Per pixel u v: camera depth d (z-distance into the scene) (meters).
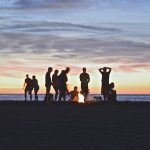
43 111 28.78
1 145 14.51
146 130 18.31
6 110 29.73
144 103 38.41
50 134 17.09
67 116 24.98
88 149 13.71
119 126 19.80
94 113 27.20
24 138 16.05
